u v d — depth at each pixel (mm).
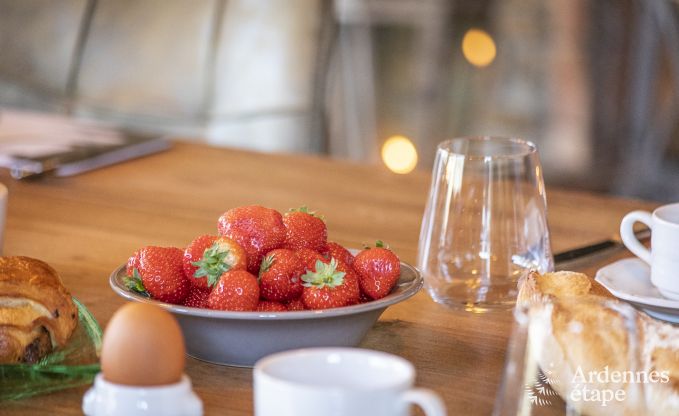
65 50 2375
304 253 1112
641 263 1290
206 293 1099
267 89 2264
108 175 1703
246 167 1776
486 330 1187
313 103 2254
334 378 911
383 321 1203
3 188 1287
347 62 3875
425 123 3977
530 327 1021
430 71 3961
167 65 2320
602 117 3832
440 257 1253
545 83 3914
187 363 1104
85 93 2371
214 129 2299
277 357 907
